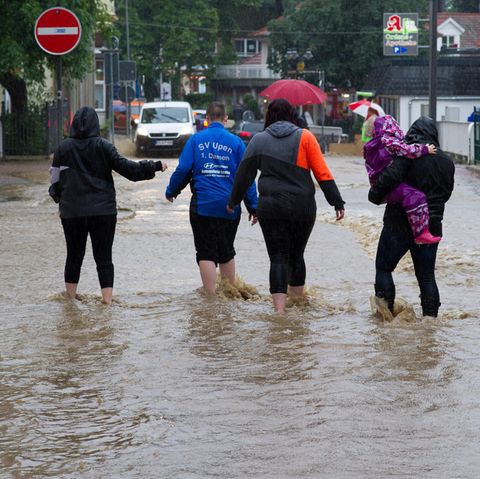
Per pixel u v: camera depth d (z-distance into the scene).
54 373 17.28
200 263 24.30
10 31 74.56
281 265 22.45
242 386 16.31
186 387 16.31
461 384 16.28
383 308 21.80
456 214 44.88
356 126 152.12
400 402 15.30
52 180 23.59
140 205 48.97
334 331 20.47
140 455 13.12
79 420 14.63
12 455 13.19
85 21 76.38
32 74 76.25
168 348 19.03
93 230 23.52
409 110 142.50
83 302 23.67
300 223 22.31
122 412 15.00
